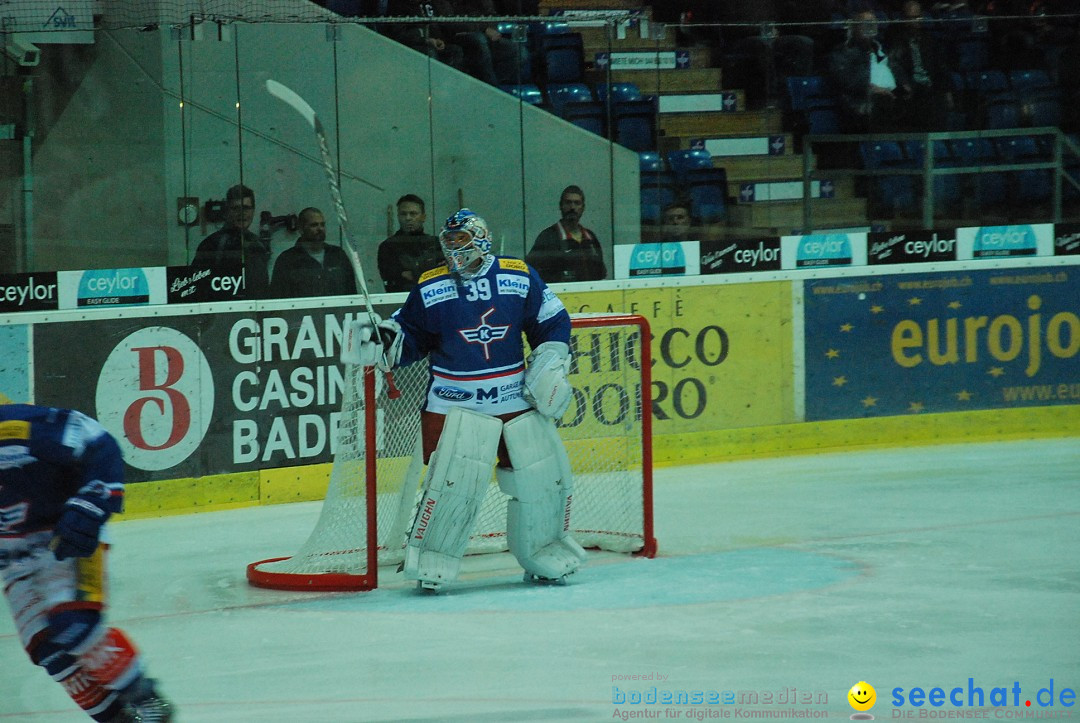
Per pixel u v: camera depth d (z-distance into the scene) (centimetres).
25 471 680
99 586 703
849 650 874
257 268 1541
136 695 693
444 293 1107
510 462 1123
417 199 1619
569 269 1695
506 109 1647
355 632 978
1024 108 1866
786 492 1512
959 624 938
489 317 1108
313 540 1182
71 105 1479
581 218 1695
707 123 1747
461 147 1633
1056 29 1877
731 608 1006
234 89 1516
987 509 1384
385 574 1204
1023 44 1870
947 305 1830
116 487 684
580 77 1686
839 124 1800
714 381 1744
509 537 1135
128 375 1476
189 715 782
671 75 1723
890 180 1822
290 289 1560
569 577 1159
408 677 847
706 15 2061
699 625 955
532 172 1669
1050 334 1869
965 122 1845
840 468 1648
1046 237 1867
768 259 1759
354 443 1172
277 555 1287
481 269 1114
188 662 906
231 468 1531
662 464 1720
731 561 1185
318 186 1566
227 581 1180
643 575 1145
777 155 1778
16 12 1550
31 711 820
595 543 1296
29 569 693
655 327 1712
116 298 1472
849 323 1795
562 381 1109
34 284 1436
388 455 1245
